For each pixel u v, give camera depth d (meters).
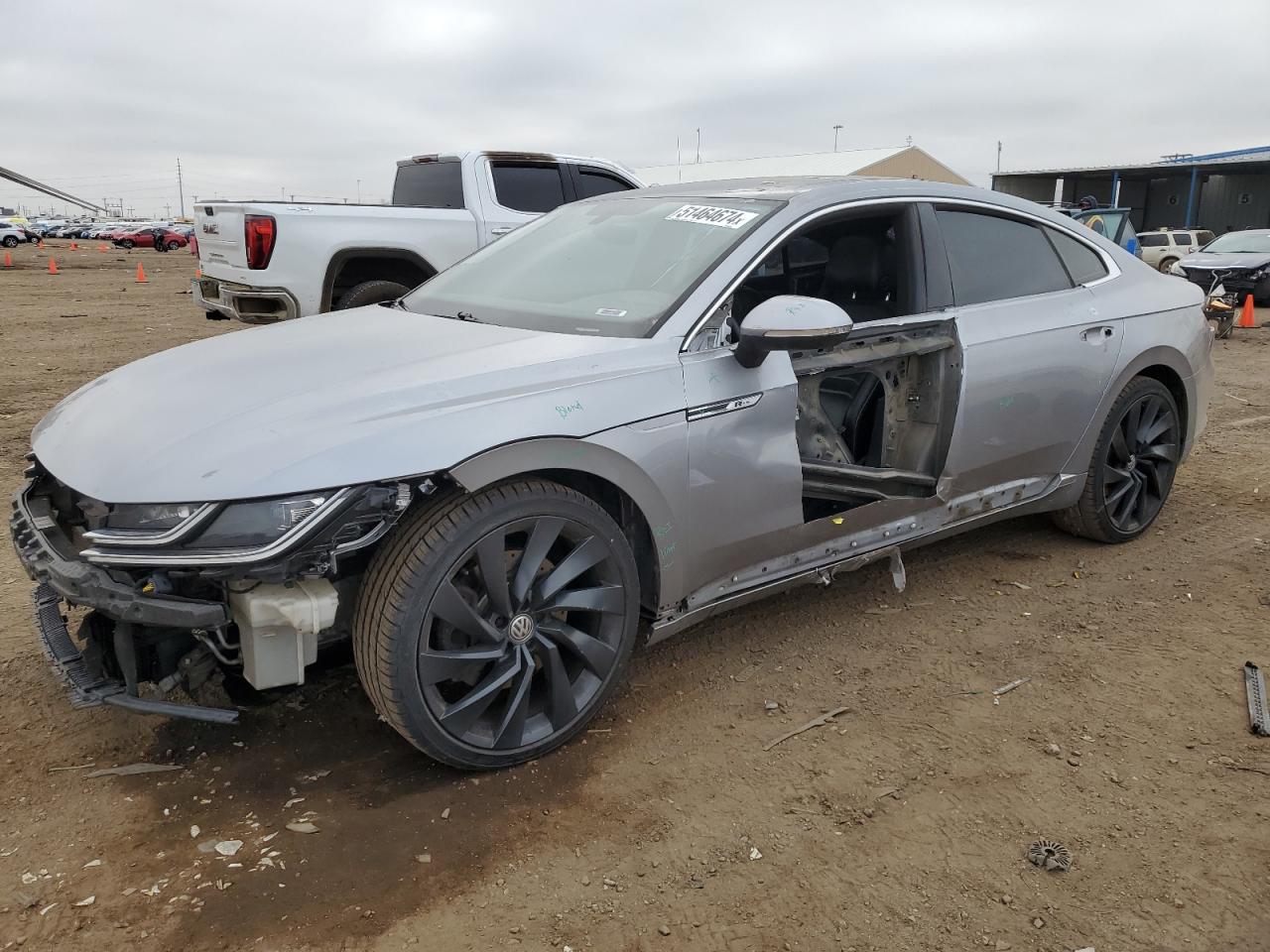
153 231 49.16
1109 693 3.30
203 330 13.35
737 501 3.13
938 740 3.01
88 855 2.43
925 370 3.70
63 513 2.75
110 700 2.54
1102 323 4.20
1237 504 5.35
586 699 2.93
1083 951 2.17
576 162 9.26
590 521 2.80
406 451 2.47
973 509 3.92
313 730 3.03
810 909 2.29
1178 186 44.56
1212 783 2.78
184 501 2.34
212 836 2.52
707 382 3.03
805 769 2.86
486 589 2.66
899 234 3.67
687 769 2.86
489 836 2.54
